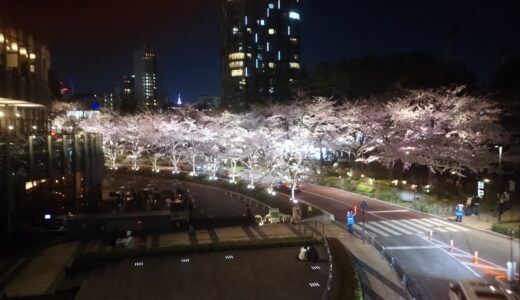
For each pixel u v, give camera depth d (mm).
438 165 40219
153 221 27047
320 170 54969
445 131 40781
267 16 151500
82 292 16766
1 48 29609
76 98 147625
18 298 16781
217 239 25297
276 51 152500
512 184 32875
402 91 46156
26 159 26516
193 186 52719
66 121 73812
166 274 18766
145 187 52219
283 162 44469
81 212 34812
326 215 32031
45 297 17031
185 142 65438
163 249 21453
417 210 34906
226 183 49250
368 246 24844
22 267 20906
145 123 66438
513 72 47094
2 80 29688
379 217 32875
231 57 153750
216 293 16656
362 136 50375
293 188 39344
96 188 39594
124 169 66938
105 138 68500
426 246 25188
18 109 36562
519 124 42375
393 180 45688
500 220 29672
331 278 17688
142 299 16109
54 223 27328
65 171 31281
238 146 53125
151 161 74625
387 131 44438
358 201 39406
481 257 23203
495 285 15898
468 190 42188
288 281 17844
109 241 24969
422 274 20641
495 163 40938
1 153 23891
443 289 18797
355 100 52094
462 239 26656
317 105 51531
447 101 39406
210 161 59000
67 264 21234
